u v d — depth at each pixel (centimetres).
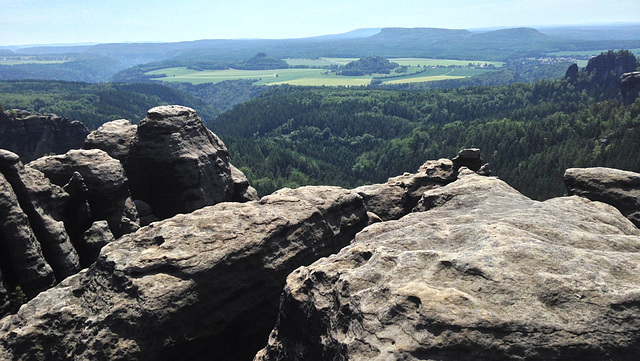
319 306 1964
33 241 3334
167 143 4828
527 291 1598
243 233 2881
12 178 3512
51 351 2359
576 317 1507
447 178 4934
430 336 1505
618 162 18775
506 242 1869
